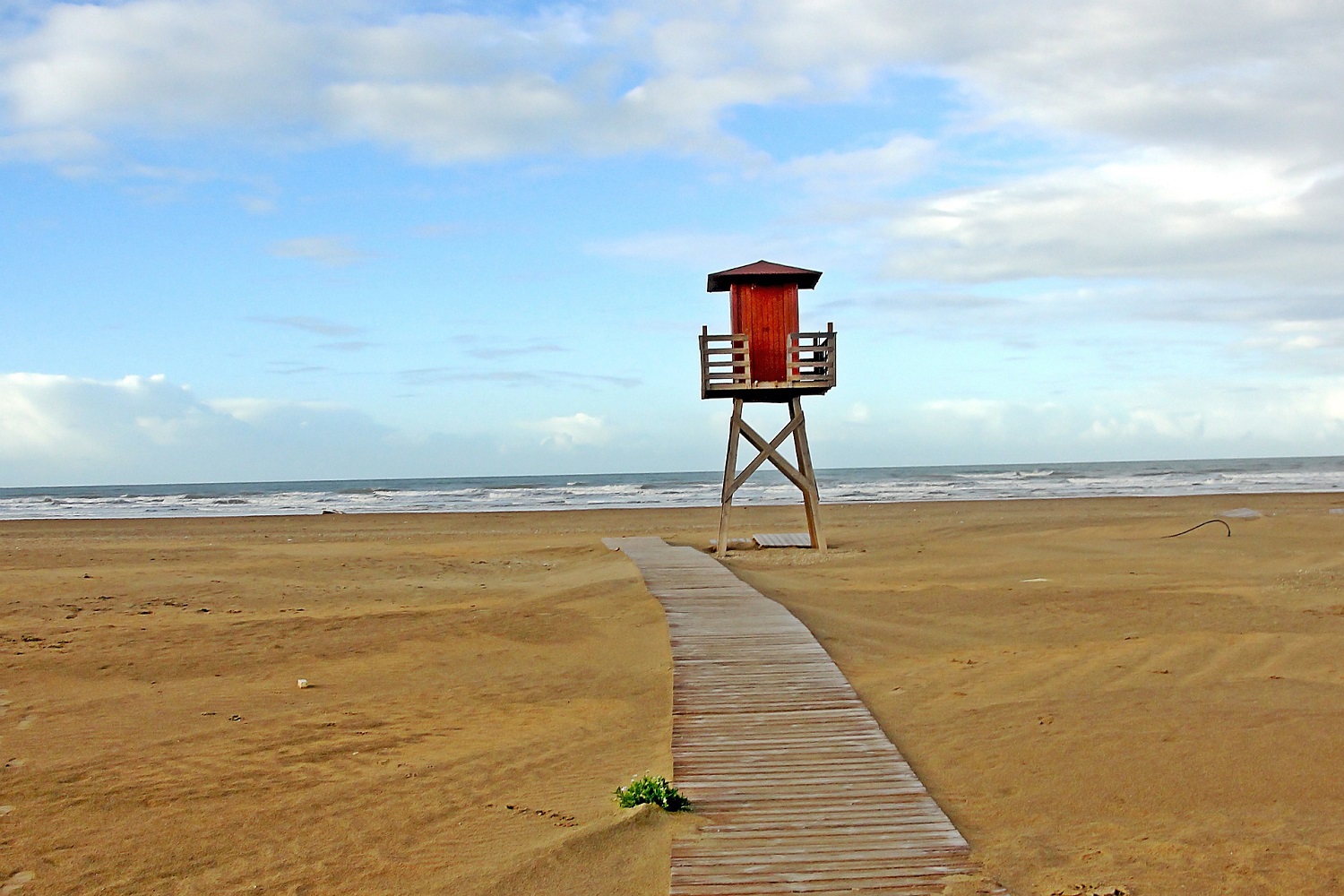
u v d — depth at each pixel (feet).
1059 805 23.08
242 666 40.96
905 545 86.84
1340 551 73.51
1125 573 63.52
